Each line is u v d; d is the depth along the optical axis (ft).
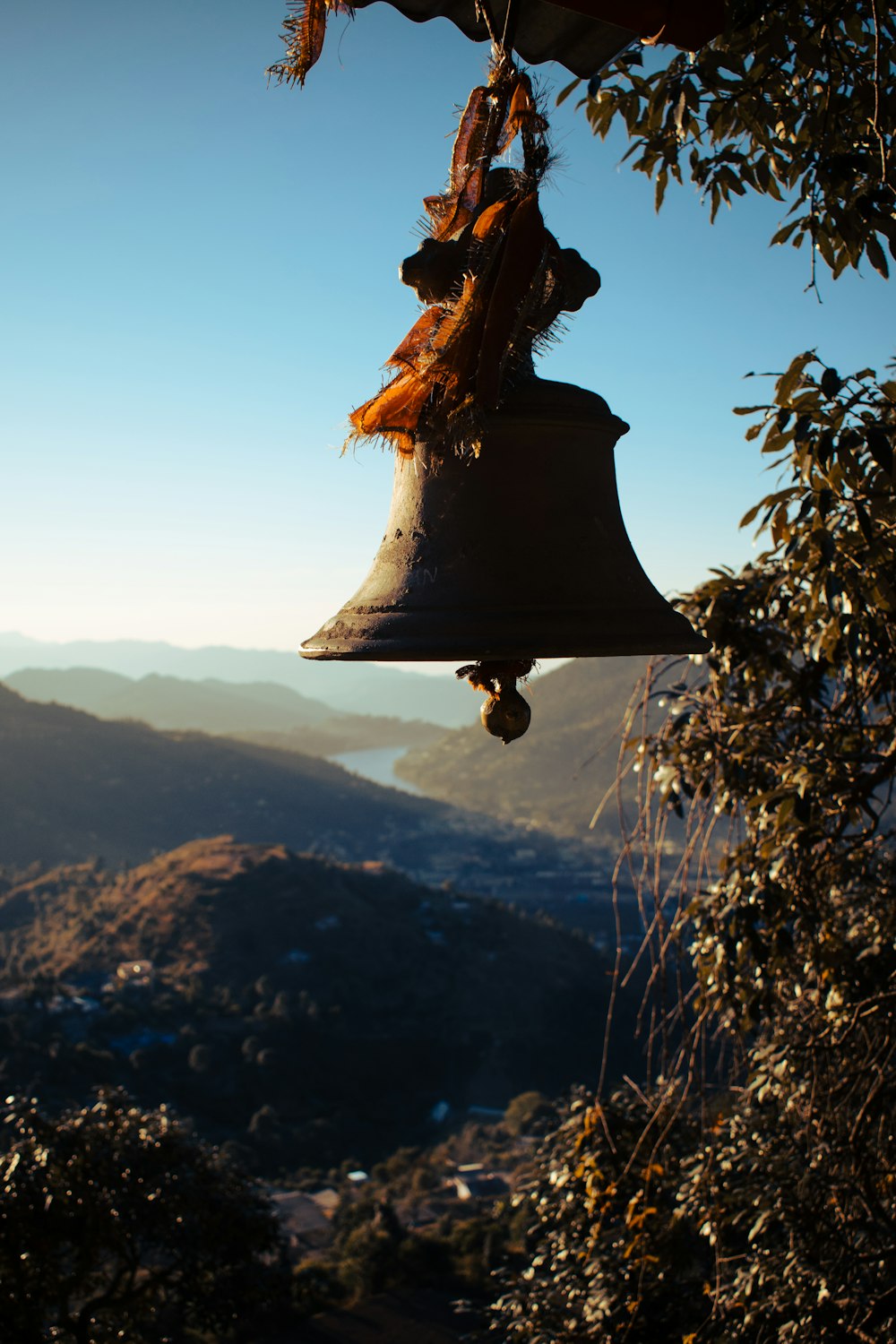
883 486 7.11
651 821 9.69
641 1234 11.04
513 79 3.97
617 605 3.74
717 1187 10.53
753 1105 11.88
